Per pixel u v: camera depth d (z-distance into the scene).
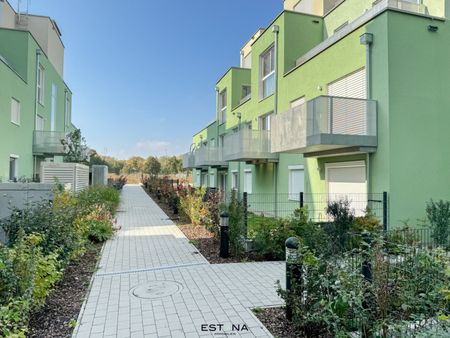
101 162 42.69
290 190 14.04
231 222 7.62
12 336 2.86
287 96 14.15
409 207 8.84
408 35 9.15
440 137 9.30
